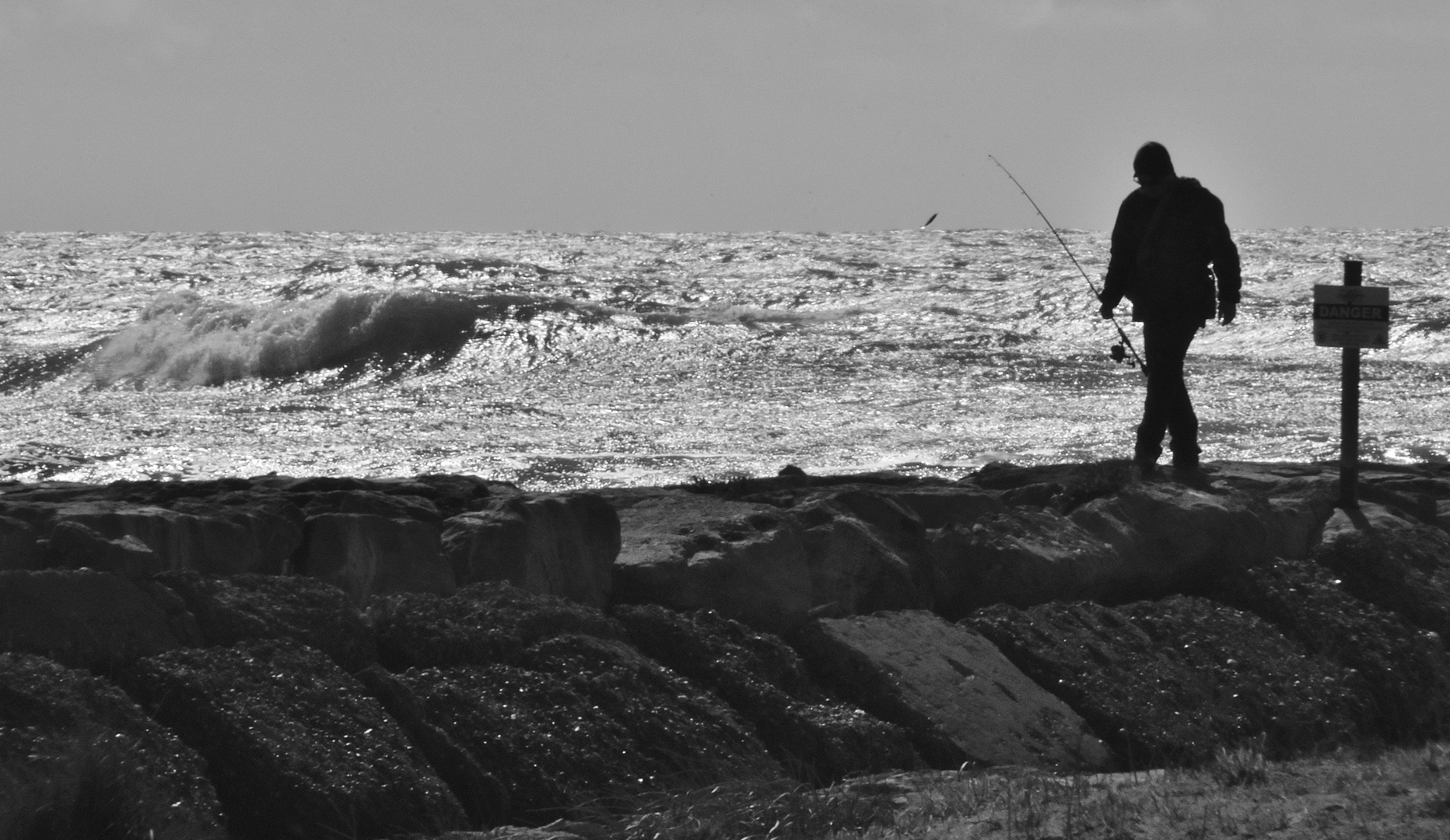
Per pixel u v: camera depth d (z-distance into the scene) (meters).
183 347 104.94
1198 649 21.84
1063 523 24.06
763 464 62.97
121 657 15.94
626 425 76.00
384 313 107.75
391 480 25.09
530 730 16.59
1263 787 15.91
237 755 14.98
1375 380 88.75
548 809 15.83
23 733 14.38
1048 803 15.50
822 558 21.42
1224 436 69.62
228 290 154.88
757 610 20.52
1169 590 24.14
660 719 17.25
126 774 14.13
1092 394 85.12
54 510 17.78
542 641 18.27
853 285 156.38
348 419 79.06
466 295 113.75
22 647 15.48
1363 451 64.81
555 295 143.88
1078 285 143.50
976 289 148.50
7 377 101.38
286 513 19.27
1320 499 26.61
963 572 22.73
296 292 150.12
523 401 86.31
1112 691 20.36
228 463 65.00
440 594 19.22
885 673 19.44
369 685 16.62
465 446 69.19
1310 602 23.69
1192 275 27.94
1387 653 22.52
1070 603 22.47
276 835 14.62
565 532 20.25
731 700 18.23
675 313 124.12
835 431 72.94
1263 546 24.72
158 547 17.72
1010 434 71.12
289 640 16.84
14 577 15.80
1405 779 15.81
